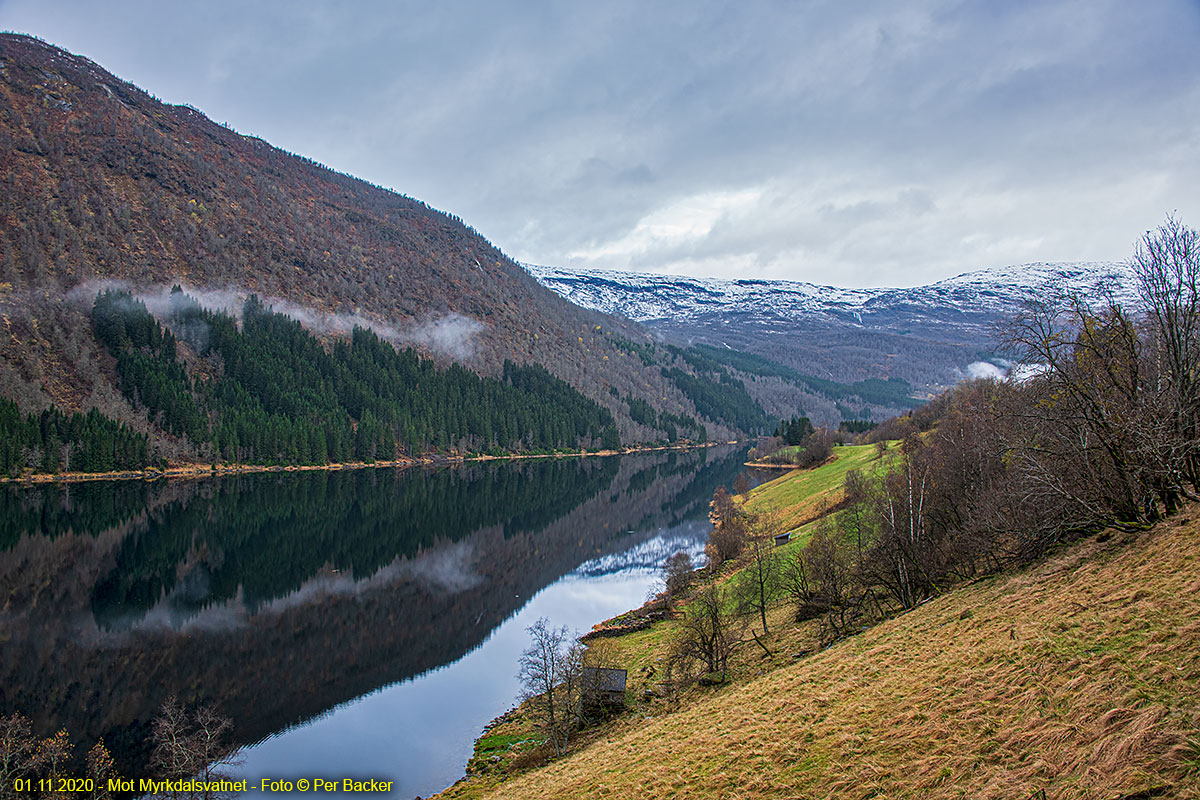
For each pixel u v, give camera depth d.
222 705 45.59
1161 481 26.25
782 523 77.94
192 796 33.62
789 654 36.69
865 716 22.70
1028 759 16.77
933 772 17.91
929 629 29.06
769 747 23.02
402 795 33.72
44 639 57.19
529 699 40.72
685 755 24.88
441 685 48.69
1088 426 28.09
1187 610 19.34
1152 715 15.41
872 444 126.94
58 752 37.84
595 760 28.47
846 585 40.28
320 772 35.97
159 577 75.94
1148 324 27.50
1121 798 13.71
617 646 51.00
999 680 21.00
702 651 37.94
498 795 28.67
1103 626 20.92
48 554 82.31
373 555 88.62
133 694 47.28
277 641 58.06
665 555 89.31
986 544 34.56
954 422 58.25
